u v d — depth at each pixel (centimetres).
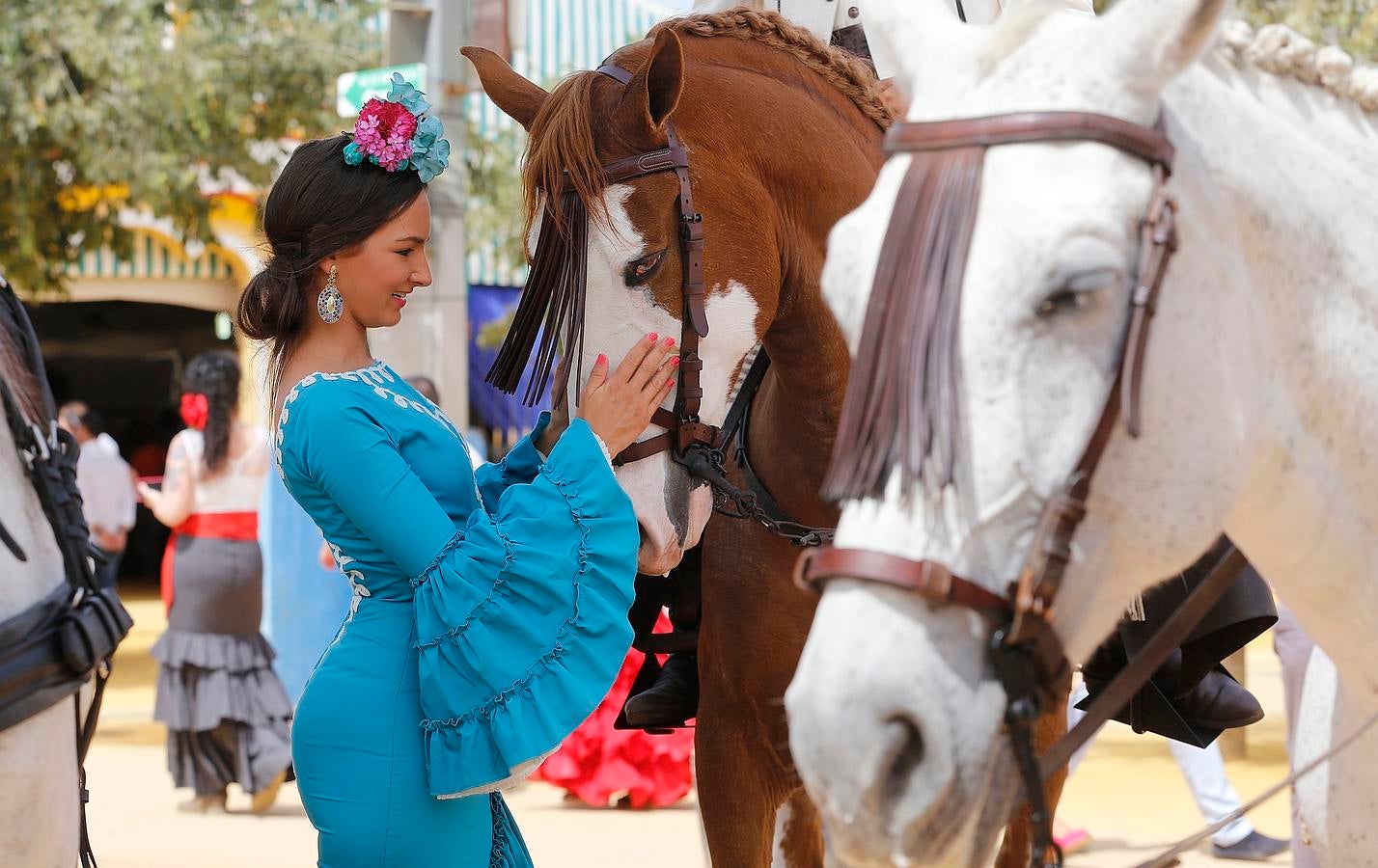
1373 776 216
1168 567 184
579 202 285
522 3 786
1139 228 177
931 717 171
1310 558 207
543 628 257
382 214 279
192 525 707
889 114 326
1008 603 174
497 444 1639
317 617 809
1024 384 172
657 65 282
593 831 677
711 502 312
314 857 618
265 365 300
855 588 175
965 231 174
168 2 1248
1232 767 827
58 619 241
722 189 290
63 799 244
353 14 1295
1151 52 179
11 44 1156
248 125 1302
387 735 265
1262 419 195
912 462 169
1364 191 209
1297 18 876
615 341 285
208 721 694
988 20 338
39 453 248
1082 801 745
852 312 184
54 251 1320
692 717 368
